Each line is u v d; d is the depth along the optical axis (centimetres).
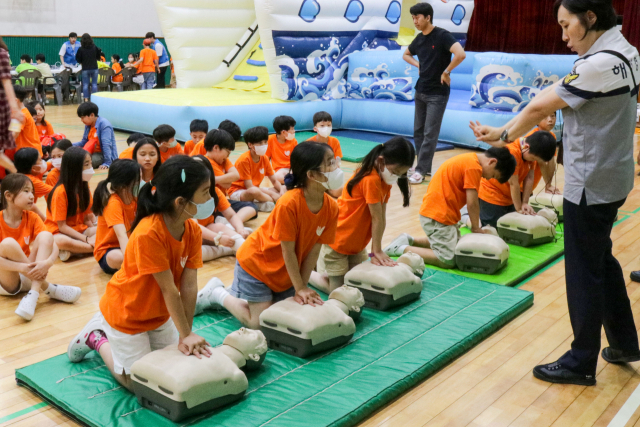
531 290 340
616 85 211
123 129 847
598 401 230
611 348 260
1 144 409
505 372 250
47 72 1116
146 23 1499
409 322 282
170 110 758
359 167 300
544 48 1136
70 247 365
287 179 246
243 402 214
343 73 925
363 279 297
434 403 225
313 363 243
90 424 201
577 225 229
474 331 273
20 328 279
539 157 388
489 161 340
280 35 822
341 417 205
